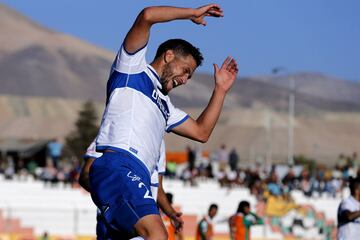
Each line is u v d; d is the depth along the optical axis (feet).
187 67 32.32
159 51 32.58
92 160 32.73
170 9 30.48
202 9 30.60
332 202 191.93
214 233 155.33
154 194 36.88
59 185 194.29
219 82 33.68
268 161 426.10
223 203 185.68
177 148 542.57
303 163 423.23
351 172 229.86
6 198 173.68
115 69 31.63
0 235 150.41
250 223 90.27
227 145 625.00
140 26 30.58
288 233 162.71
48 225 155.33
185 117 33.19
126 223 29.73
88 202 175.32
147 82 31.53
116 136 31.12
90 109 565.12
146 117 31.30
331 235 163.22
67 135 579.48
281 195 167.02
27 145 355.36
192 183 204.13
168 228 71.10
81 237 145.89
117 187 30.27
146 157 31.19
